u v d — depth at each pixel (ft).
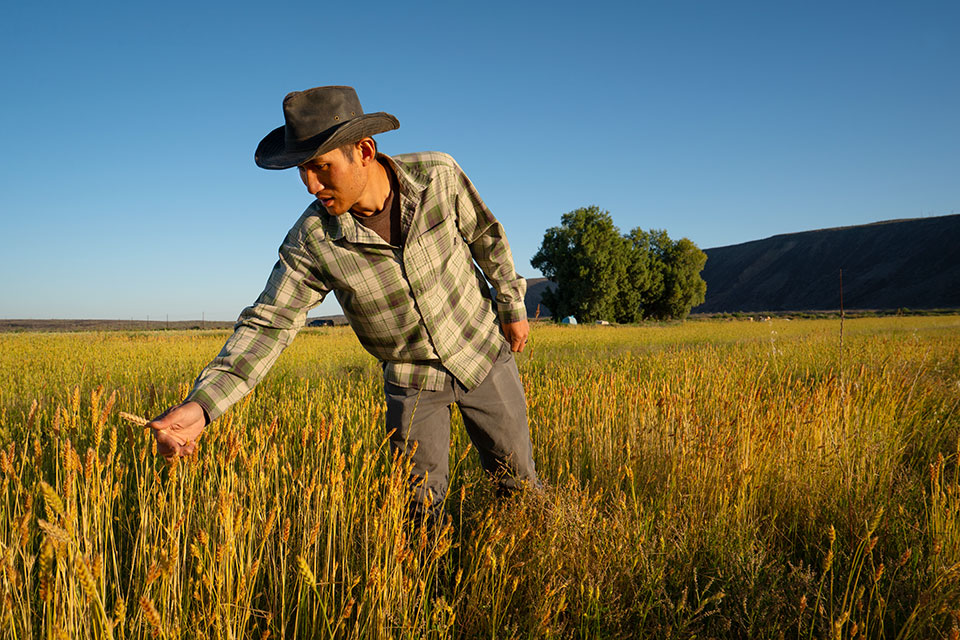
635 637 6.42
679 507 8.96
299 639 6.07
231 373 6.04
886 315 205.77
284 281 6.51
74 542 4.48
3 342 41.52
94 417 5.41
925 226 504.84
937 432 13.92
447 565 7.16
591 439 11.36
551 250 213.87
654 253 232.73
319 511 6.40
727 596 6.87
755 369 21.44
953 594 6.12
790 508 9.48
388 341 7.34
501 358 8.07
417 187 6.70
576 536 6.93
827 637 5.94
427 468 7.86
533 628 5.84
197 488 7.28
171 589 5.21
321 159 5.62
